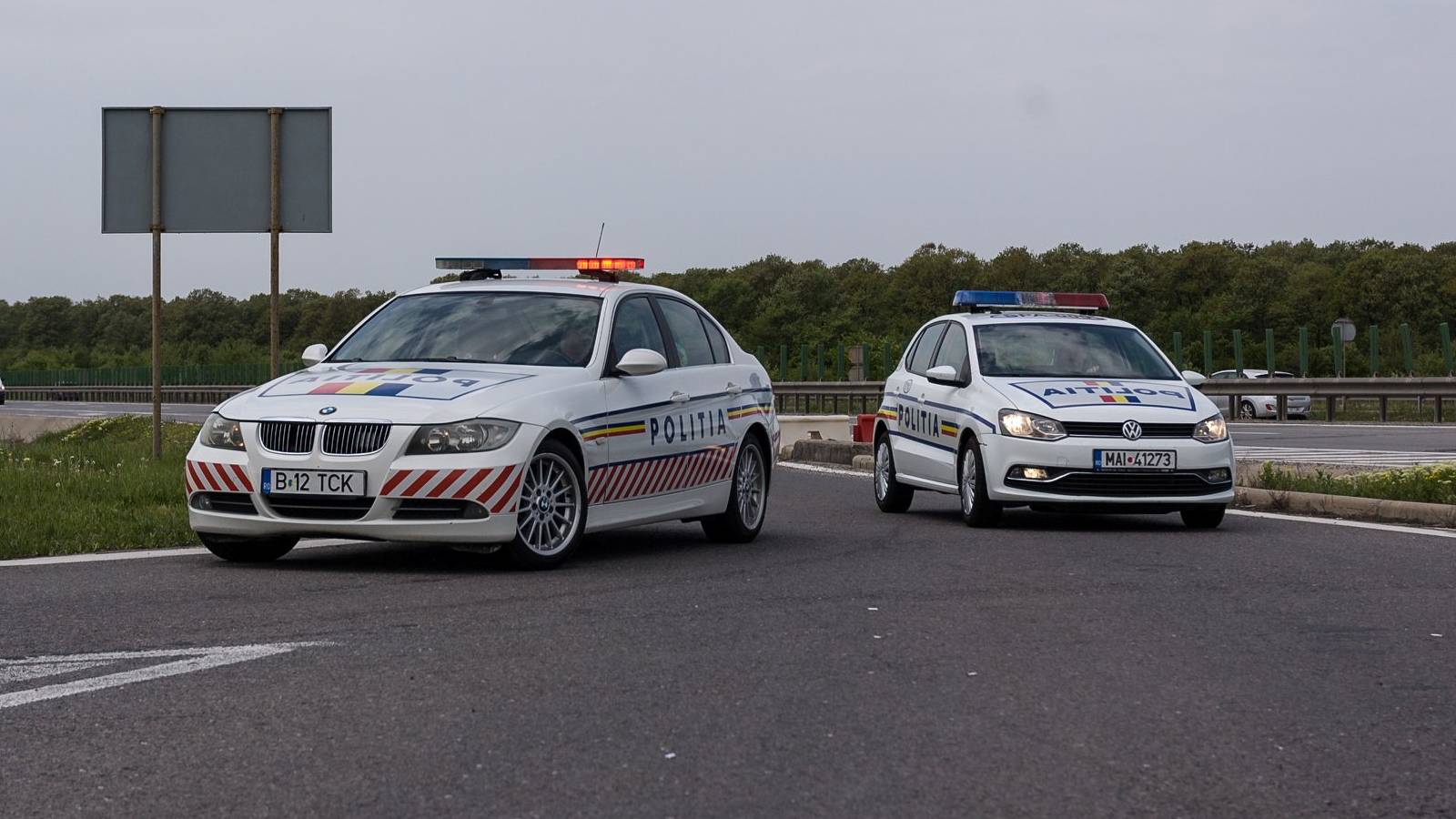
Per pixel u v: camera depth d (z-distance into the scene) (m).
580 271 9.82
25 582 7.19
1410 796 3.75
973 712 4.61
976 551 8.94
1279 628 6.16
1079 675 5.17
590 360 8.44
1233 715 4.59
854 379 38.59
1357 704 4.76
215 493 7.72
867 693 4.86
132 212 15.10
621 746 4.16
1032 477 10.38
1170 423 10.47
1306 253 96.44
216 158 15.00
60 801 3.65
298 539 8.26
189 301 146.62
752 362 10.33
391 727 4.36
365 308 124.75
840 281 104.81
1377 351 31.98
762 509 9.93
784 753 4.10
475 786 3.77
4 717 4.46
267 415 7.65
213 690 4.83
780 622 6.18
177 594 6.83
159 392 15.52
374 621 6.14
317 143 14.94
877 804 3.64
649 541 9.60
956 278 99.62
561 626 6.04
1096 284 93.62
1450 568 8.08
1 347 160.75
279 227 14.95
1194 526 10.76
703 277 109.62
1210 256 90.31
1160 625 6.20
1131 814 3.59
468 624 6.07
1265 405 34.94
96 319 162.88
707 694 4.81
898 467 12.26
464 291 9.15
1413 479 11.71
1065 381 11.06
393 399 7.63
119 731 4.31
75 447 18.55
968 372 11.37
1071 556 8.67
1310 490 12.08
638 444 8.55
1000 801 3.68
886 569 8.01
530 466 7.67
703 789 3.76
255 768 3.93
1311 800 3.71
